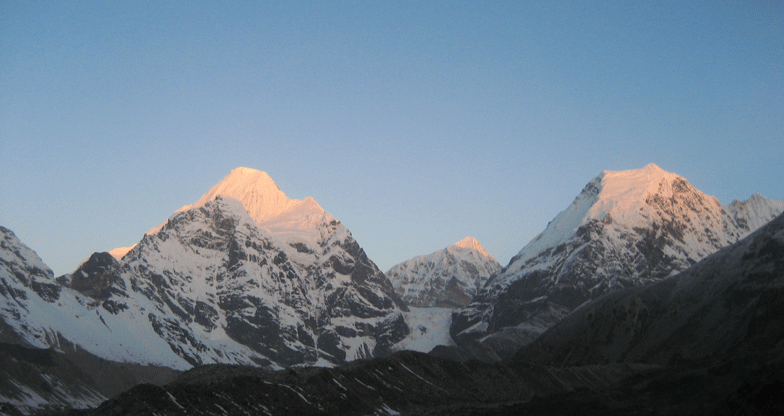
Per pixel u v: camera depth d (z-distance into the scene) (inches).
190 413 5260.8
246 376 6028.5
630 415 5885.8
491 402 7244.1
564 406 6353.3
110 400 5324.8
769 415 5093.5
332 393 6323.8
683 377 7003.0
